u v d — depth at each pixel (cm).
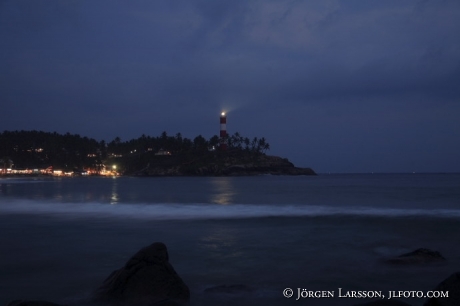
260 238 1856
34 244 1705
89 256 1468
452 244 1694
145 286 959
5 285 1109
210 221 2477
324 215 2717
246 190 7525
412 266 1282
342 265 1323
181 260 1412
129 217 2694
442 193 6012
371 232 2017
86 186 9819
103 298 953
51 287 1088
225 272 1246
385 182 12800
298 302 961
